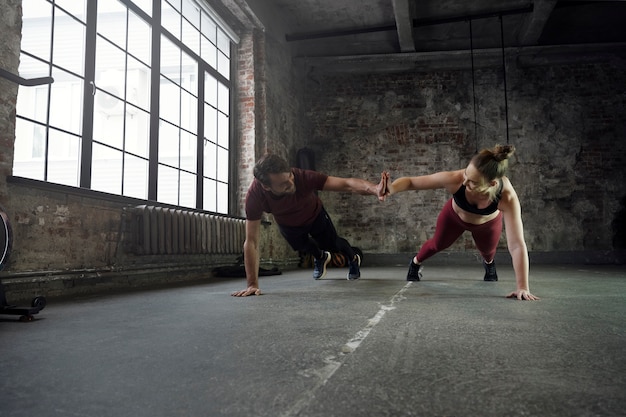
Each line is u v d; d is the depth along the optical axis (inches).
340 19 316.2
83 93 152.5
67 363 49.6
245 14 263.4
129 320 79.6
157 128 193.9
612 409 33.9
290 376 43.4
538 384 40.1
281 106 307.1
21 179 114.7
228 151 265.9
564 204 326.3
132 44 183.2
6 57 114.8
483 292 121.3
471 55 323.0
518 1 285.9
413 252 334.3
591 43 319.9
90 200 141.9
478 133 338.3
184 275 191.3
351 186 113.4
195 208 211.9
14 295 113.8
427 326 69.1
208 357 51.4
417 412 33.5
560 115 332.2
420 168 341.1
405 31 298.4
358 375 43.4
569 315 79.4
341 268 285.9
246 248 121.5
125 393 39.0
